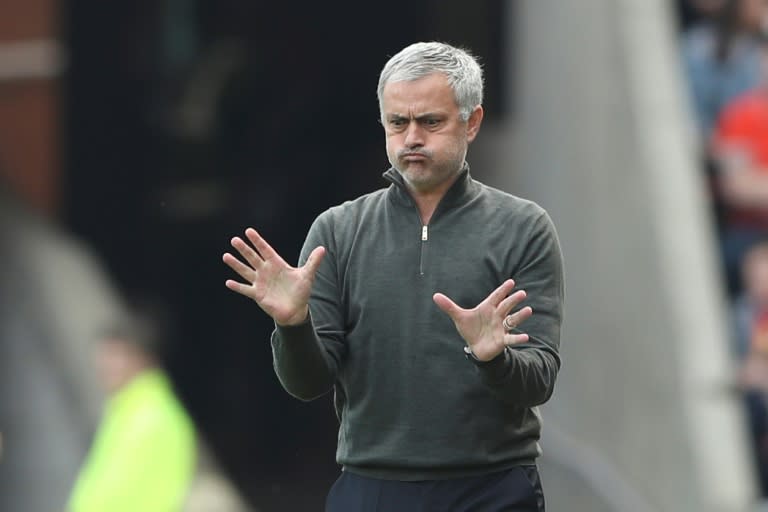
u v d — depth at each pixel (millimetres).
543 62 40031
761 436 30781
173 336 70062
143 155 75125
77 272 57844
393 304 11672
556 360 11516
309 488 55594
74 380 45312
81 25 76250
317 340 11469
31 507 37125
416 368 11594
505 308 10766
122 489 23188
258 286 11242
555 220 38156
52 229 65562
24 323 52156
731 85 35438
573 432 35750
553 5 39250
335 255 12023
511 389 11031
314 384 11617
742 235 34062
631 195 33812
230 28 70750
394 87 11492
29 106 81562
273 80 68938
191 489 36375
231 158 70625
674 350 30734
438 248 11672
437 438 11578
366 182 64625
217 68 71000
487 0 46344
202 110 71375
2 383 46219
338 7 65750
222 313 69312
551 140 38688
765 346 32594
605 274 34500
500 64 45062
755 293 33531
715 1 36250
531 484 11828
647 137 34125
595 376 34594
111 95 76375
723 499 28328
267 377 65375
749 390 31094
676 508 29625
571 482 35156
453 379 11523
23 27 82125
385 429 11742
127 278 73938
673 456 29969
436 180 11570
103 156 76750
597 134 35781
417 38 61188
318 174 66312
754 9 35844
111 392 23672
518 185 41562
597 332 34688
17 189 76375
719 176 34594
